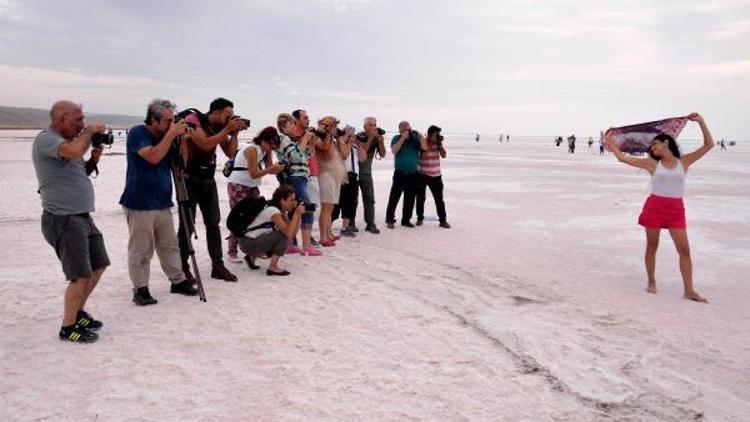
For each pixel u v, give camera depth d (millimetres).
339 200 9969
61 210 4594
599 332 5320
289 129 8188
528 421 3631
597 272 7742
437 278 7238
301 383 4113
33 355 4527
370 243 9516
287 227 7008
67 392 3910
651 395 4055
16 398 3807
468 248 9242
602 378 4309
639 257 8734
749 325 5590
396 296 6348
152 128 5535
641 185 21266
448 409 3758
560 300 6363
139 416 3598
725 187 20969
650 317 5805
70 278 4703
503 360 4598
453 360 4578
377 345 4871
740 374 4449
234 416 3619
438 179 11227
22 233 9945
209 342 4867
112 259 7941
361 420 3588
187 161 6332
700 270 7918
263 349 4734
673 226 6449
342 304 6012
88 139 4500
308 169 8367
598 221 12406
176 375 4211
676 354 4820
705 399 4012
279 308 5828
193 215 6609
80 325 4945
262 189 17922
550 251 9117
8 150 40781
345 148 9164
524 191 18953
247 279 6953
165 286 6574
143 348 4707
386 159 39406
